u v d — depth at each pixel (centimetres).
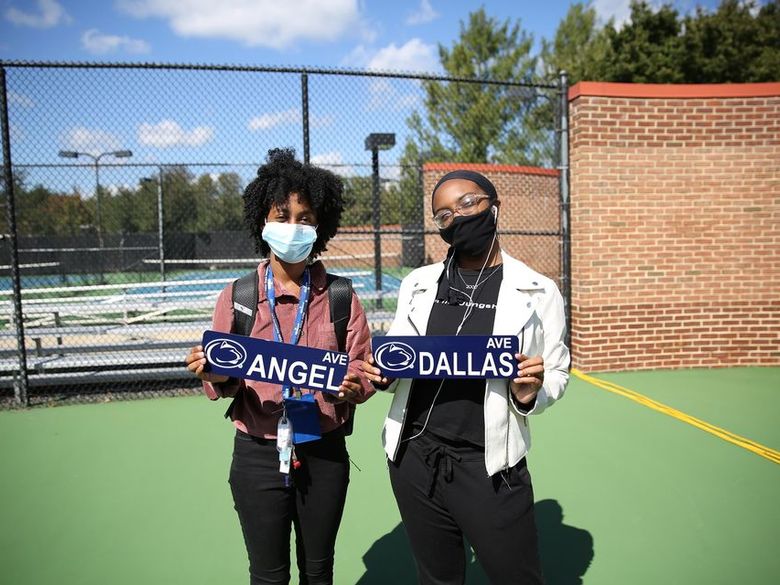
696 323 687
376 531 337
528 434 204
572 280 695
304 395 203
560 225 696
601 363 677
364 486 393
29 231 1455
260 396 202
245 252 1395
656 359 685
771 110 670
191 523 345
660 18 2339
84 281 1359
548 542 320
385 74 625
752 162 675
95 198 1438
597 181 666
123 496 381
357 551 317
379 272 805
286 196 208
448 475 194
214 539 327
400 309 220
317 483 206
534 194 1041
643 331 682
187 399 599
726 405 554
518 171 955
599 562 300
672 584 281
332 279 217
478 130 969
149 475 413
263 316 206
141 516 354
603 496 373
